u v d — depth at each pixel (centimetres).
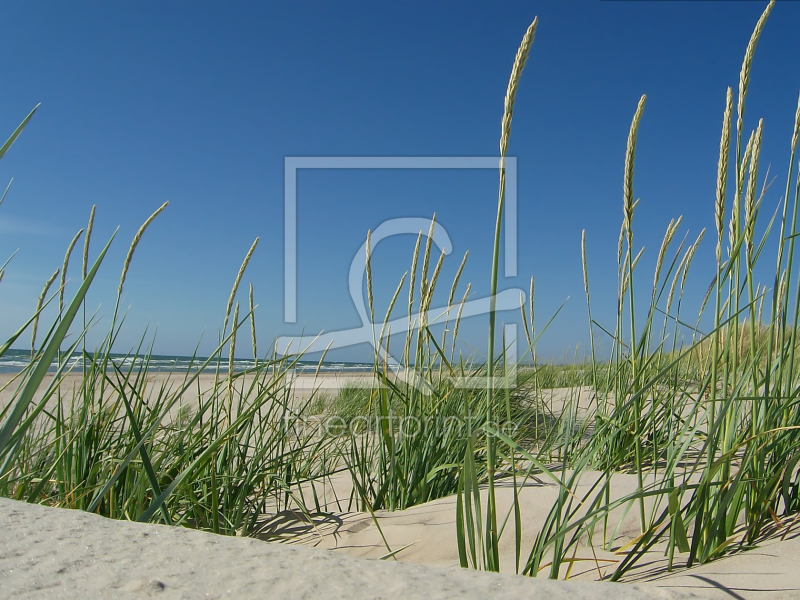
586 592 97
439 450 287
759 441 165
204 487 236
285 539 231
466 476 138
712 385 149
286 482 277
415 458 276
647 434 277
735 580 125
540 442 374
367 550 211
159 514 216
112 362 178
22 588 83
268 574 94
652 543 146
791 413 183
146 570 92
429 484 276
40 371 87
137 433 176
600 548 177
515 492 138
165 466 242
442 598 90
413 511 246
